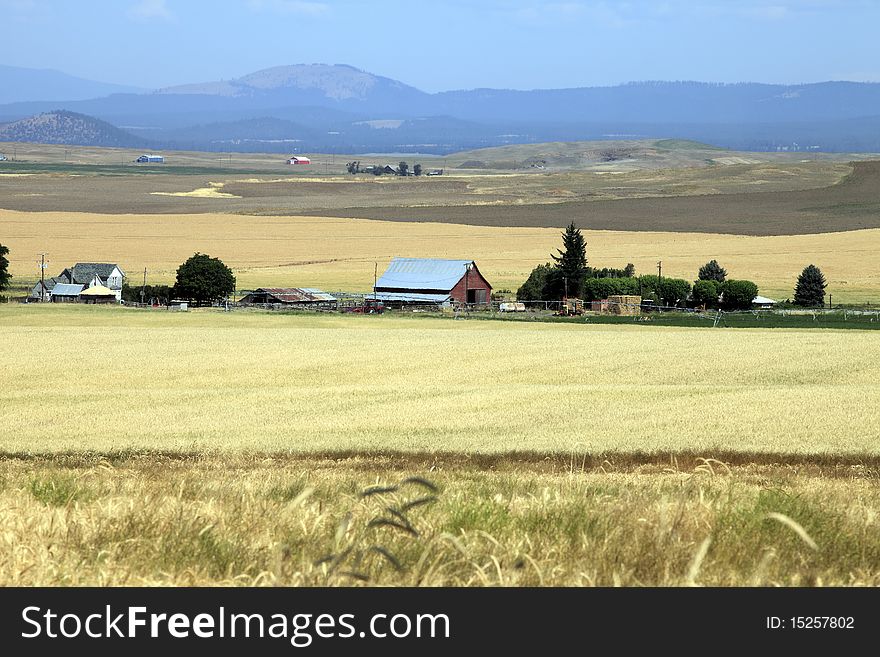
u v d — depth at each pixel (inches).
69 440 2997.0
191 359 5216.5
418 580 890.1
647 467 2532.0
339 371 4852.4
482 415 3484.3
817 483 1990.7
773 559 986.1
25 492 1417.3
